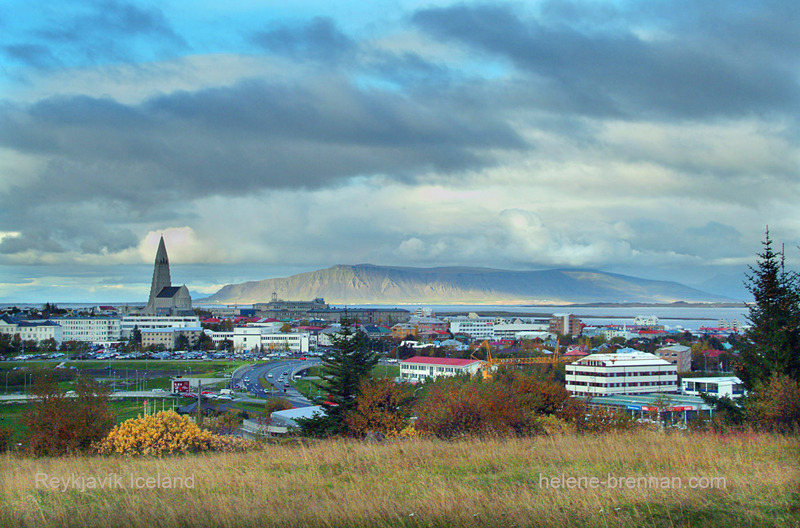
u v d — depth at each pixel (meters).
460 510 20.08
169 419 45.84
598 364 174.38
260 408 157.50
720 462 26.86
